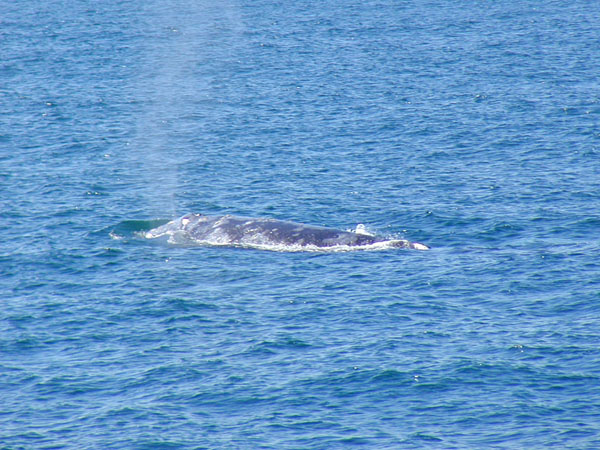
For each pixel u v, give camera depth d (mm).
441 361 133875
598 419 118125
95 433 118125
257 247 183125
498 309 151750
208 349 140375
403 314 150500
